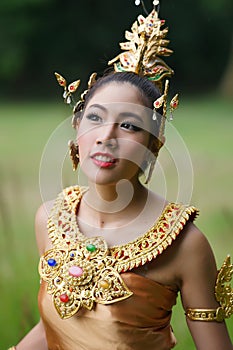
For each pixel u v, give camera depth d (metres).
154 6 3.47
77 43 29.52
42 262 3.19
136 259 3.07
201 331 3.19
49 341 3.23
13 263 6.65
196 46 30.66
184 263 3.13
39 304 3.18
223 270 3.21
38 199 9.99
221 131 19.48
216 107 26.33
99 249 3.11
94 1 29.08
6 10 29.09
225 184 10.70
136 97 3.18
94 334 3.08
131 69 3.35
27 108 25.88
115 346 3.08
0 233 7.79
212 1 29.59
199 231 3.18
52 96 29.14
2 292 5.84
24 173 12.17
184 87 30.83
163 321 3.17
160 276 3.12
